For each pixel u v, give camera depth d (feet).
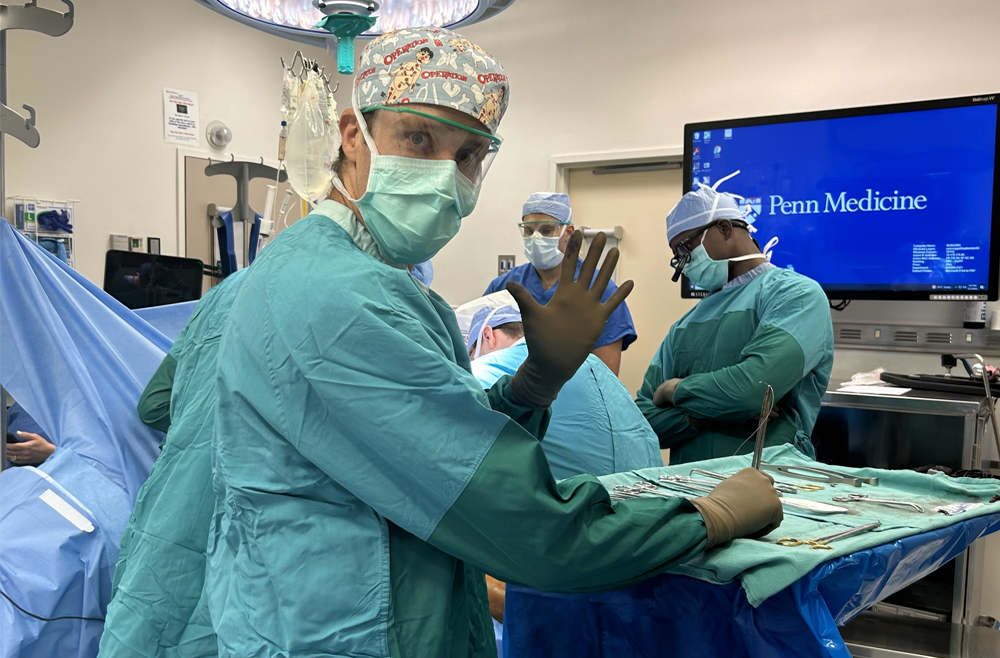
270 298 2.70
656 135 12.19
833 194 10.06
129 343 5.37
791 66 11.13
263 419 2.71
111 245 11.84
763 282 6.59
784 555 3.04
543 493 2.60
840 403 8.09
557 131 13.03
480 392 2.68
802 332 6.10
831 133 10.02
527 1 13.21
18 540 4.41
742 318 6.58
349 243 2.87
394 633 2.65
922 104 9.50
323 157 4.76
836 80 10.82
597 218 13.11
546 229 9.35
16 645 4.10
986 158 9.22
